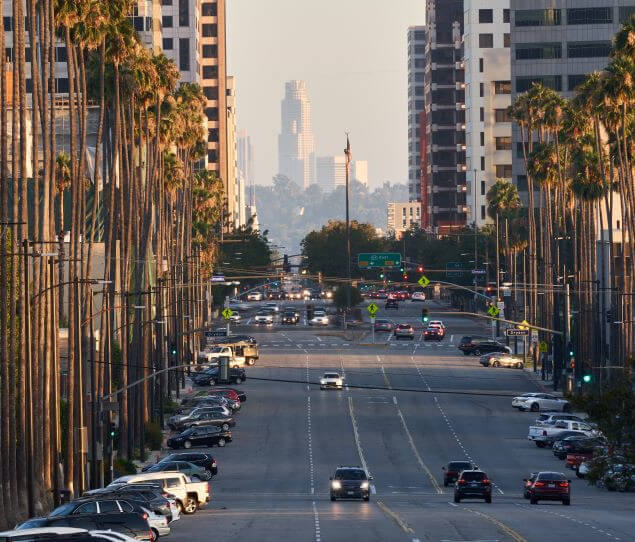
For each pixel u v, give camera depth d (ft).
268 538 459.32
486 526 490.90
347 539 450.71
